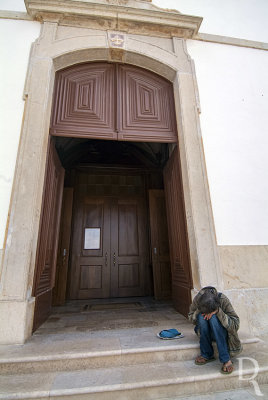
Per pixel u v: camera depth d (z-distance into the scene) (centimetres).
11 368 171
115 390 153
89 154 527
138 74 352
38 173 251
